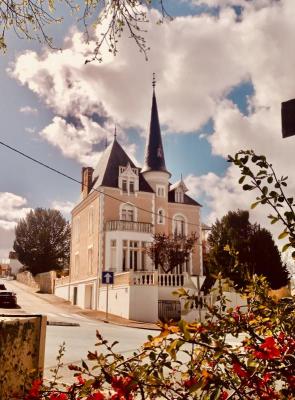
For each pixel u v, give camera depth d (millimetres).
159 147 39719
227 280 2801
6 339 2598
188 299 2508
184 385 2350
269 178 2494
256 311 2814
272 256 32594
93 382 2186
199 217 39531
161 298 26219
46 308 31109
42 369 3193
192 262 37656
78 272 38062
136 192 35406
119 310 26891
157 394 2246
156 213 36969
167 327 2117
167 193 38188
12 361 2688
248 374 2100
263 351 2111
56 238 58688
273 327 2570
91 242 34969
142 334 16688
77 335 14367
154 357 2154
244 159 2514
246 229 36812
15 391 2707
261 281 2951
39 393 2381
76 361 8562
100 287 31297
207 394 2066
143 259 33125
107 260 32250
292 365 2148
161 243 30656
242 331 2467
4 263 104500
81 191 40469
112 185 34906
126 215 34781
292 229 2434
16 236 58156
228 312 2639
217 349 2100
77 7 4305
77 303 36156
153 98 41969
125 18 4168
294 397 2049
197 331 2166
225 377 2307
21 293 45688
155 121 41062
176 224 38594
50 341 12172
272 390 2252
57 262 58781
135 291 25547
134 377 2113
